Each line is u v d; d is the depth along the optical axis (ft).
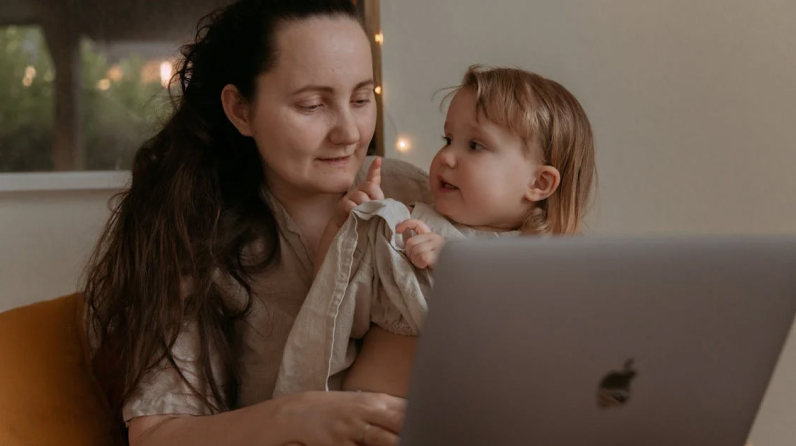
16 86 5.11
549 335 2.19
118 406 3.92
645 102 5.34
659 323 2.30
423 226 3.49
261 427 3.00
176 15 5.10
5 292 5.24
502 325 2.14
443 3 5.26
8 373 3.79
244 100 3.83
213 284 3.80
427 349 2.15
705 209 5.39
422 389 2.19
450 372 2.18
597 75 5.32
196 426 3.25
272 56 3.60
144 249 3.84
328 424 2.87
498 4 5.27
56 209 5.22
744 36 5.28
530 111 3.84
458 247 2.05
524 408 2.27
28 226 5.22
